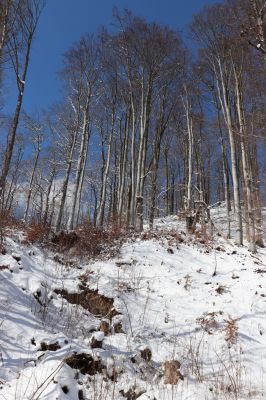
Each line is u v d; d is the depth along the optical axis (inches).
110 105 794.8
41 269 296.2
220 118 710.5
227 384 189.8
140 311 273.9
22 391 149.9
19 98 373.1
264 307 289.0
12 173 965.2
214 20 612.7
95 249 386.9
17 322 209.6
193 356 213.6
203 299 309.4
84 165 753.0
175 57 692.7
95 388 171.0
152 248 416.5
